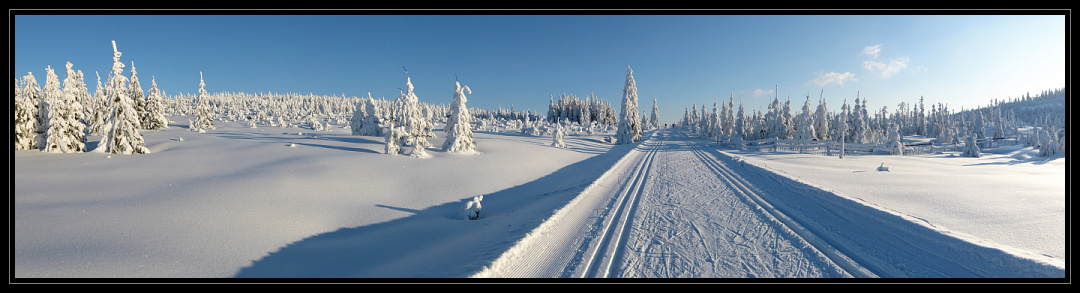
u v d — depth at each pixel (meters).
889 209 7.84
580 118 119.94
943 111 96.06
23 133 21.44
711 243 6.79
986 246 5.41
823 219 8.07
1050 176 13.77
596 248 6.68
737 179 14.62
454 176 16.14
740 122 60.62
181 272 5.52
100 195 10.21
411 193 12.71
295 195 10.96
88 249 6.15
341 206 10.36
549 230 7.83
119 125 19.75
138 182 12.16
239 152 19.89
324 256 6.60
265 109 113.69
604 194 12.34
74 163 16.31
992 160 23.34
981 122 61.53
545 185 15.70
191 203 9.41
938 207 8.06
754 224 7.94
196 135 32.16
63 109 20.81
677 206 10.09
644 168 19.84
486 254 6.11
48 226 7.24
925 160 22.58
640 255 6.27
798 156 26.47
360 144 26.33
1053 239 5.80
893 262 5.58
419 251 7.02
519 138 44.53
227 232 7.50
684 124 154.50
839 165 18.73
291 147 22.00
